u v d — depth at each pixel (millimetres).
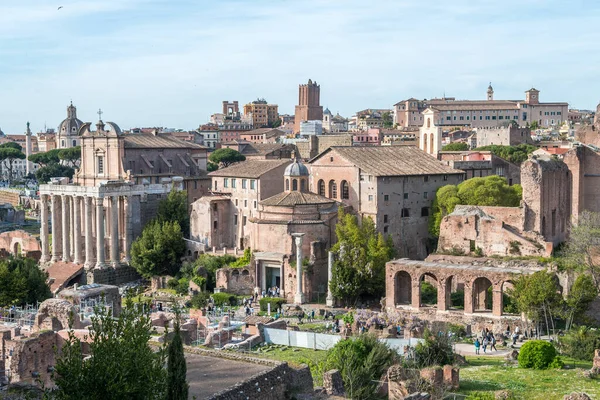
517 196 137250
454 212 126750
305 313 118000
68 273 148750
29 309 110000
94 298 100688
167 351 47875
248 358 58719
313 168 145875
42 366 70875
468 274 105812
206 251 150625
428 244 143375
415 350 78562
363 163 138625
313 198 136000
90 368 42250
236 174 156750
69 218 160250
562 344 87000
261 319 100438
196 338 91500
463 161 165000
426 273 109812
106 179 167250
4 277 112938
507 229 119750
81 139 172000
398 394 64812
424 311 109562
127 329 44031
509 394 65500
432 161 150500
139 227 162375
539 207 118688
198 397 49375
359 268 121375
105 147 167250
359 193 137500
